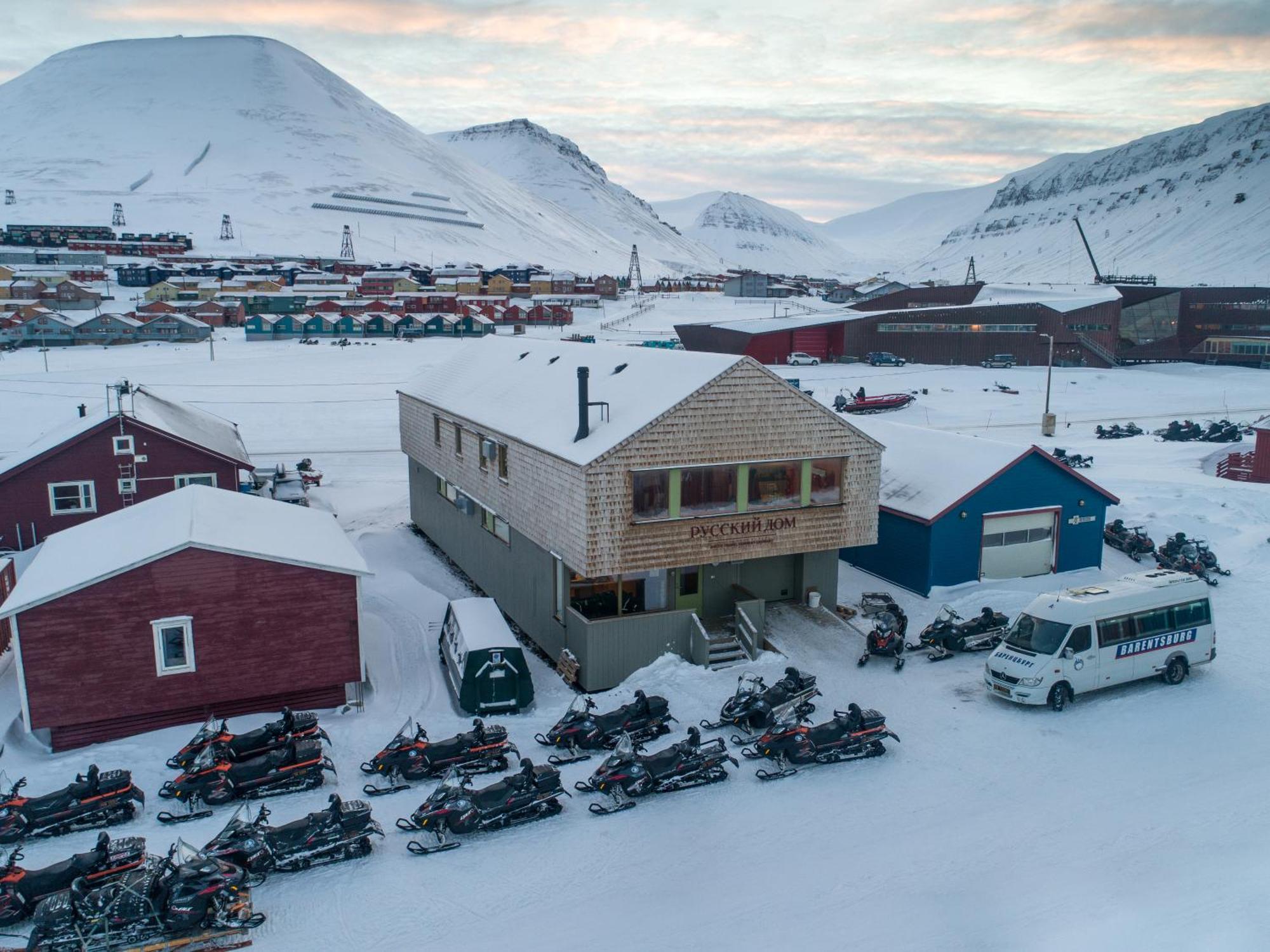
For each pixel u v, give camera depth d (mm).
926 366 100250
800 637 23906
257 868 14008
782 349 106875
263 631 19844
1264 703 20172
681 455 21781
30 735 19234
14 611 17891
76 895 12688
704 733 19094
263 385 76688
